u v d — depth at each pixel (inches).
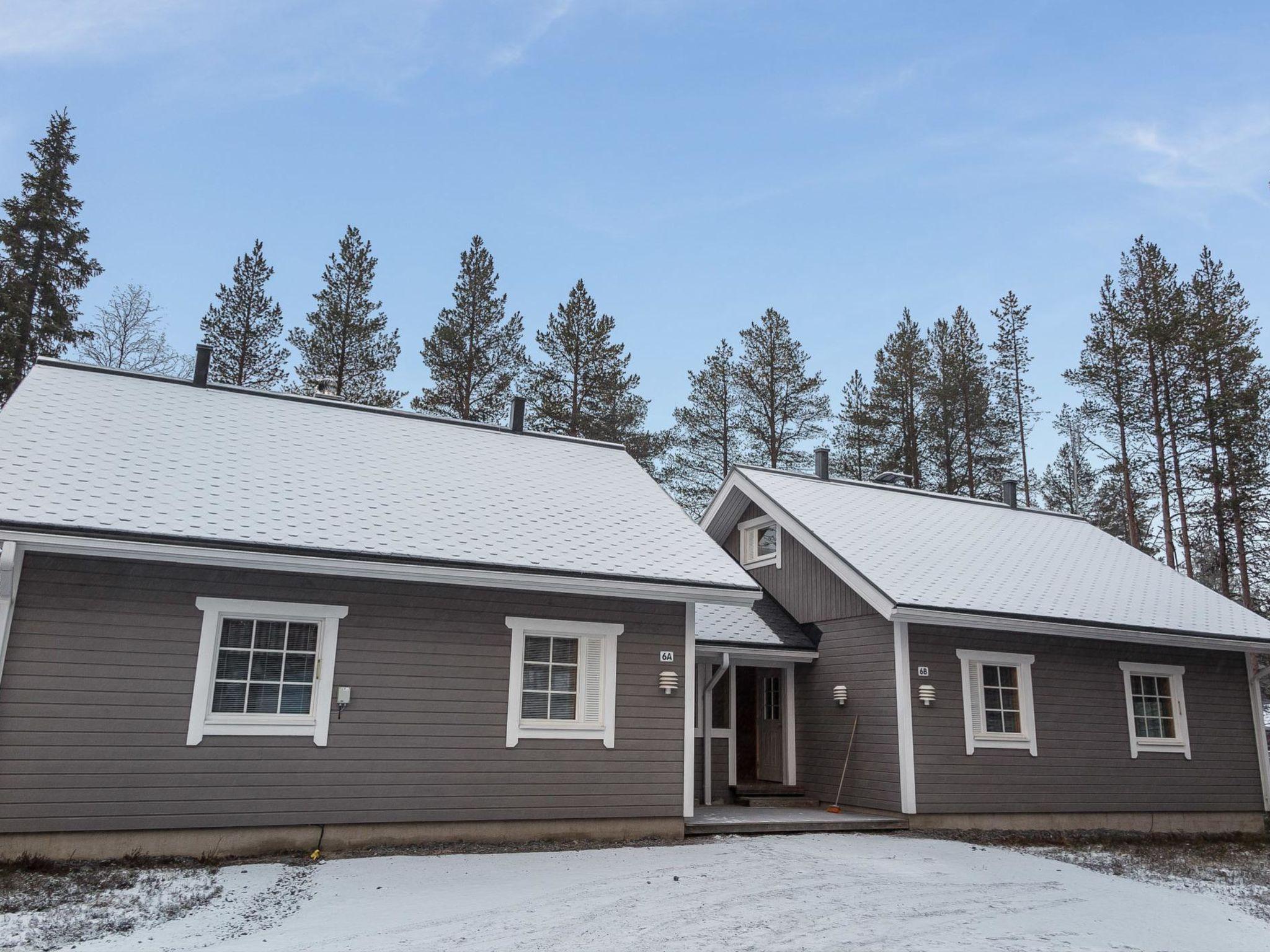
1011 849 453.1
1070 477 1658.5
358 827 370.6
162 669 347.9
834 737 552.7
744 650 551.5
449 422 582.9
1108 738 562.6
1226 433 1000.2
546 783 406.9
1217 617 620.4
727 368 1256.8
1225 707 615.8
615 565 433.4
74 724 331.9
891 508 678.5
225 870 327.6
